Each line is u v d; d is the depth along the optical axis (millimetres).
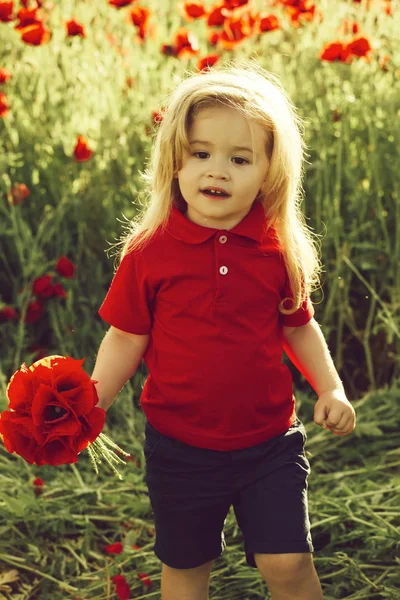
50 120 4391
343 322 4023
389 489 3027
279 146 2053
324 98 4277
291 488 2062
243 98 1988
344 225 4137
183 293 2020
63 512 2924
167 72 4328
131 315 2088
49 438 1746
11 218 3867
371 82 4254
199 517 2111
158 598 2625
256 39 4609
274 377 2088
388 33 4395
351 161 4203
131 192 4145
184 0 5129
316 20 4664
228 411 2037
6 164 4125
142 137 4195
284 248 2107
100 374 2113
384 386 3898
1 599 2609
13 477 3160
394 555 2762
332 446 3391
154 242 2061
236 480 2082
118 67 4520
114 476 3154
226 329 2014
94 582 2693
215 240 2014
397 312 3994
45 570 2740
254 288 2037
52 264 4055
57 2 5141
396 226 3975
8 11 4242
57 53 4551
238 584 2668
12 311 3777
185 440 2080
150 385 2137
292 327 2217
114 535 2910
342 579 2662
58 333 3766
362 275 4094
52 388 1766
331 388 2193
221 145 1973
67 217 4156
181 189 2037
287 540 1994
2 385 3535
